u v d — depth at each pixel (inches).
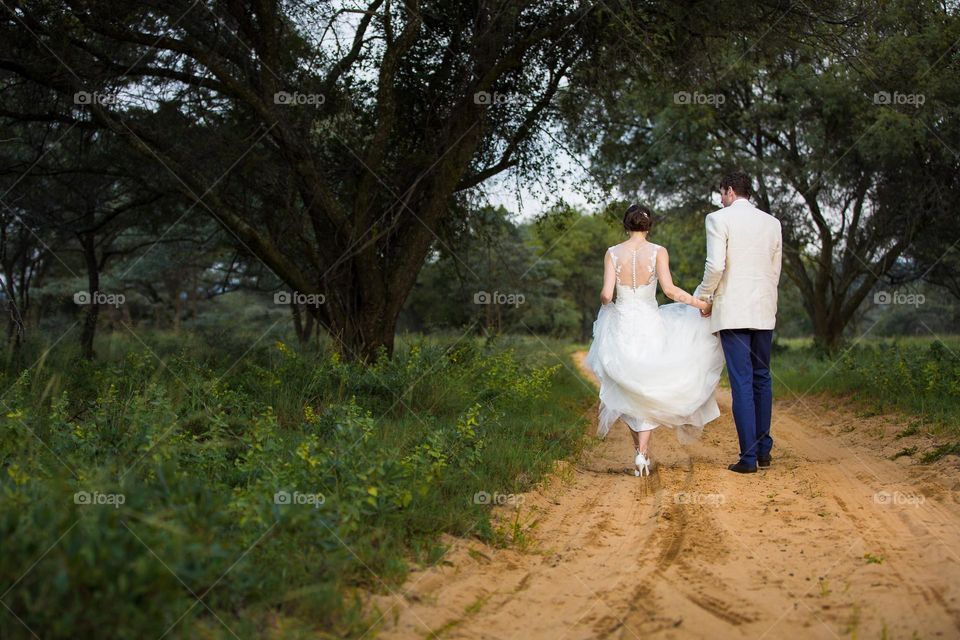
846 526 195.6
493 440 285.9
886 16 526.6
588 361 292.0
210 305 1424.7
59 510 135.0
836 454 307.1
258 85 455.2
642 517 215.0
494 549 183.5
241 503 157.3
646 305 280.7
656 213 929.5
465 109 465.4
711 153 836.0
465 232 572.1
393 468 193.2
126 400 254.4
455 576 162.7
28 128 518.0
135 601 115.4
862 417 400.8
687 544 184.4
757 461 279.4
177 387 291.4
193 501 145.7
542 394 432.5
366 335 466.9
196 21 424.2
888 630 132.9
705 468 277.0
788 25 449.4
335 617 135.5
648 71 468.8
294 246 534.9
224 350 557.0
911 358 490.9
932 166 751.7
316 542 153.9
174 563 121.2
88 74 415.8
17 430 213.9
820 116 805.9
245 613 130.9
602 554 181.6
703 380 276.8
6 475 180.5
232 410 288.4
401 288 472.7
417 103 508.4
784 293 1374.3
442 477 216.2
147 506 138.3
